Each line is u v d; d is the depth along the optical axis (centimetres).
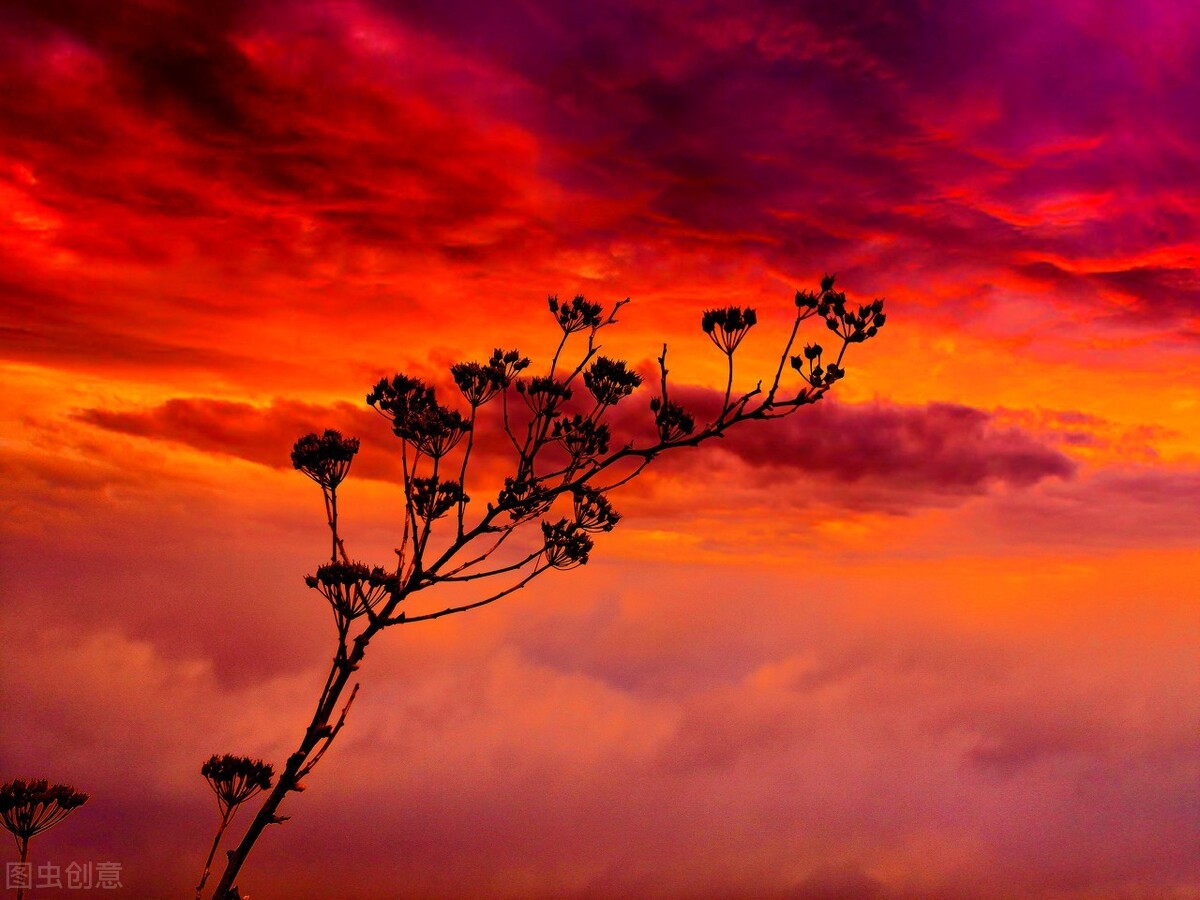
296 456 310
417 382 331
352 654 304
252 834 284
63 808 307
